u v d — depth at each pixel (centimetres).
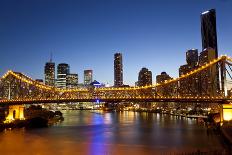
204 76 18800
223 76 17988
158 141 13550
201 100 17638
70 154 11100
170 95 19250
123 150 11625
